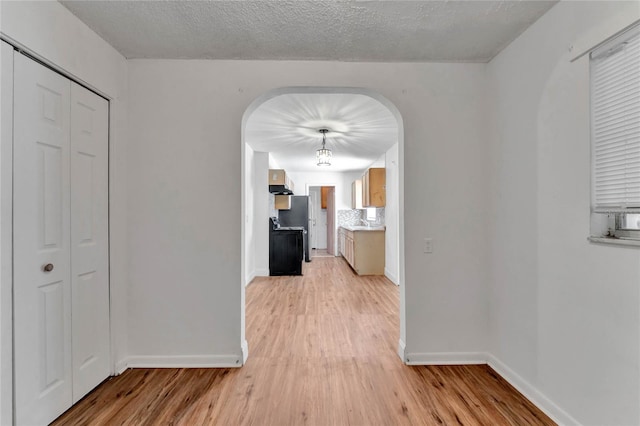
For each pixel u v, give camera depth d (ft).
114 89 7.29
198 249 7.79
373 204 19.54
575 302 5.33
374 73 8.00
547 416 5.85
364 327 10.44
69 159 6.09
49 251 5.63
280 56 7.74
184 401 6.31
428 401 6.31
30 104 5.26
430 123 8.02
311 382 7.02
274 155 20.06
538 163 6.19
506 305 7.20
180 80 7.81
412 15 6.13
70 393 6.07
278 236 19.61
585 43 5.06
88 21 6.28
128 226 7.72
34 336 5.33
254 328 10.37
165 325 7.75
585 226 5.12
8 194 4.90
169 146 7.79
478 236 7.99
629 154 4.47
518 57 6.79
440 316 7.97
